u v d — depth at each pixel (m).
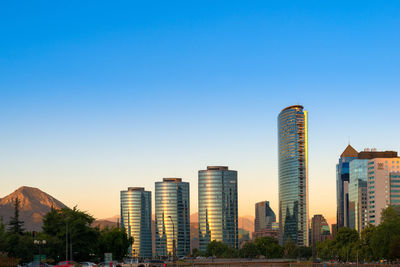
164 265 118.44
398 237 144.50
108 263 117.56
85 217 142.88
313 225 176.75
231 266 183.00
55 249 130.88
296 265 198.12
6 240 121.81
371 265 176.62
